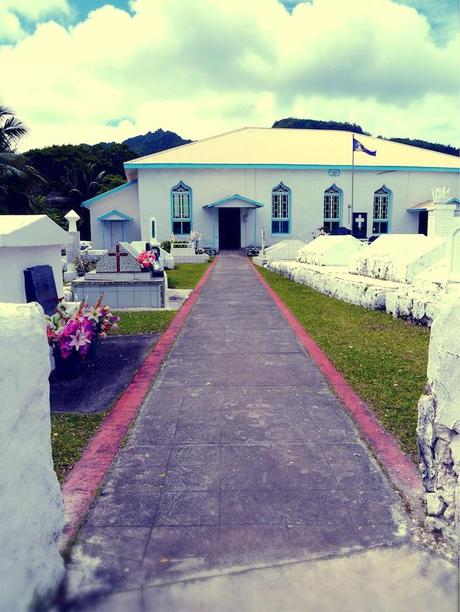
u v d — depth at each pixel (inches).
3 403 92.0
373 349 297.7
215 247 1198.9
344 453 165.6
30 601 98.1
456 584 108.7
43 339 107.9
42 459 105.8
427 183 1272.1
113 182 1803.6
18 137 1044.5
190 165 1169.4
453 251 361.1
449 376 117.8
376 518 130.6
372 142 1392.7
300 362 271.1
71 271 691.4
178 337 332.2
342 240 676.1
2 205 1055.6
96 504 137.9
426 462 128.9
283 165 1192.2
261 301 491.5
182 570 112.9
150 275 463.2
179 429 185.9
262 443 173.6
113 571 112.7
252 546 120.3
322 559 116.0
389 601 104.4
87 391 227.6
